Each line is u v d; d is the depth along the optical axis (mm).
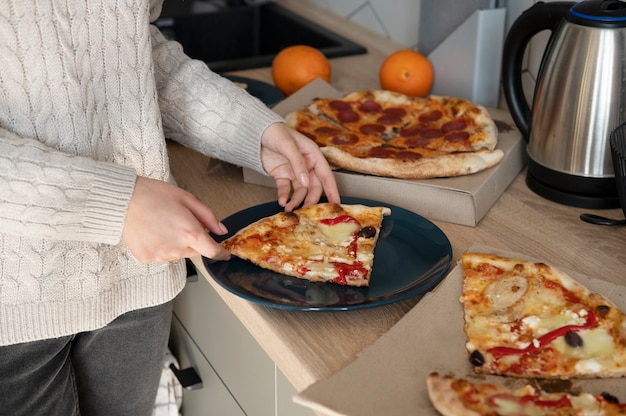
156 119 984
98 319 976
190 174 1273
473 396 737
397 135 1327
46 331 944
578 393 774
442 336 846
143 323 1097
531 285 901
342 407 738
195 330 1321
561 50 1110
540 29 1178
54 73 867
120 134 961
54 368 1038
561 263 1026
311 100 1446
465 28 1428
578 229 1108
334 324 914
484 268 941
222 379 1248
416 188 1141
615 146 998
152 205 849
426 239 1037
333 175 1176
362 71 1710
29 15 833
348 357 863
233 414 1239
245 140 1113
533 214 1153
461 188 1112
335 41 1889
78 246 927
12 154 800
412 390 768
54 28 854
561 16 1129
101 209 833
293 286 953
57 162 814
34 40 845
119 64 930
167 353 1453
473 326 852
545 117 1151
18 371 991
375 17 1929
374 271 979
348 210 1090
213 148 1147
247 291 938
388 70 1501
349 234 1045
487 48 1424
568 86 1103
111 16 901
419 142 1292
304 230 1048
